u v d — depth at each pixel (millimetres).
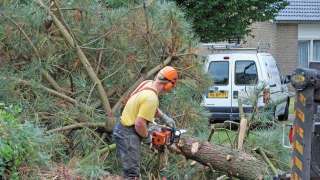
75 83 8094
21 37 7930
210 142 7684
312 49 28844
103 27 8289
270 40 27828
